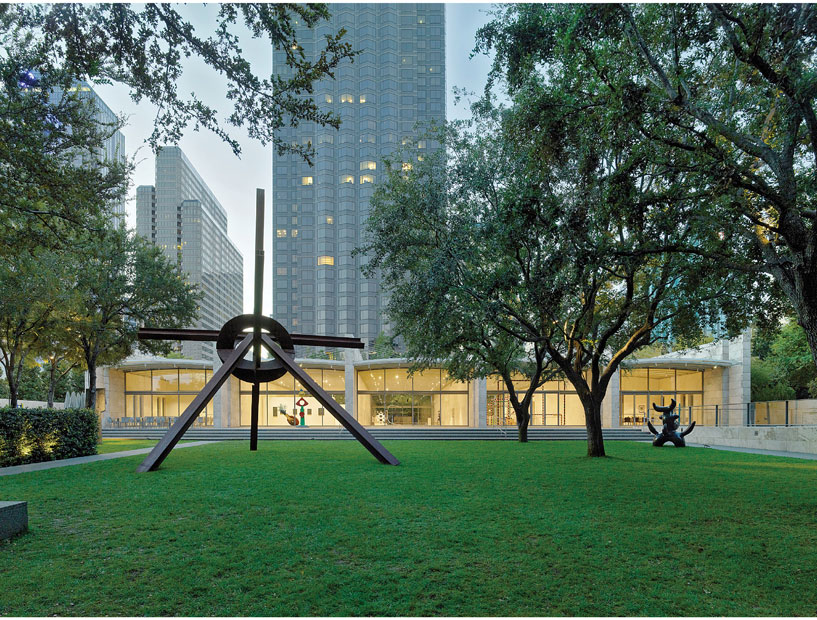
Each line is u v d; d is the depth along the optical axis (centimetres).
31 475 1326
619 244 1264
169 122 845
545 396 4806
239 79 810
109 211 1628
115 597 493
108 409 4619
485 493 1040
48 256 2208
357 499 970
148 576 549
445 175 1789
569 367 1900
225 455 1900
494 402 4850
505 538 696
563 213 1166
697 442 2988
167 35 766
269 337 1948
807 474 1375
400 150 2009
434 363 2761
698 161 975
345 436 3562
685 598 497
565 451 2181
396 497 991
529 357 3142
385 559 606
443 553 629
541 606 475
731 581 545
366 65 11712
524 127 1101
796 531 750
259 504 926
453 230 1727
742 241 1258
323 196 11375
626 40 998
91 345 2833
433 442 2941
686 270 1385
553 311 1407
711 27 913
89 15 736
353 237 11244
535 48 1157
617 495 1020
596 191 1106
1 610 462
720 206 1111
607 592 509
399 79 11962
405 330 2427
